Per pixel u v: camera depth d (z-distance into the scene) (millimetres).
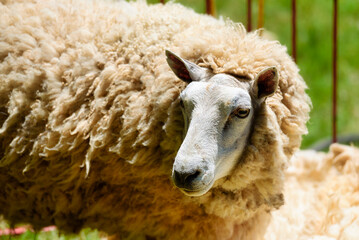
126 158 4254
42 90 4398
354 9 10766
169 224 4637
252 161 3988
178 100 4047
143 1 4879
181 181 3645
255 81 3850
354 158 5668
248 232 4641
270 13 10703
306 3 10977
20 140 4430
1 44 4496
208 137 3693
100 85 4254
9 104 4457
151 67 4184
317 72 9539
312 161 5957
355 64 9719
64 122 4328
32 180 4562
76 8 4621
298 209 5418
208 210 4352
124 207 4605
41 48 4441
